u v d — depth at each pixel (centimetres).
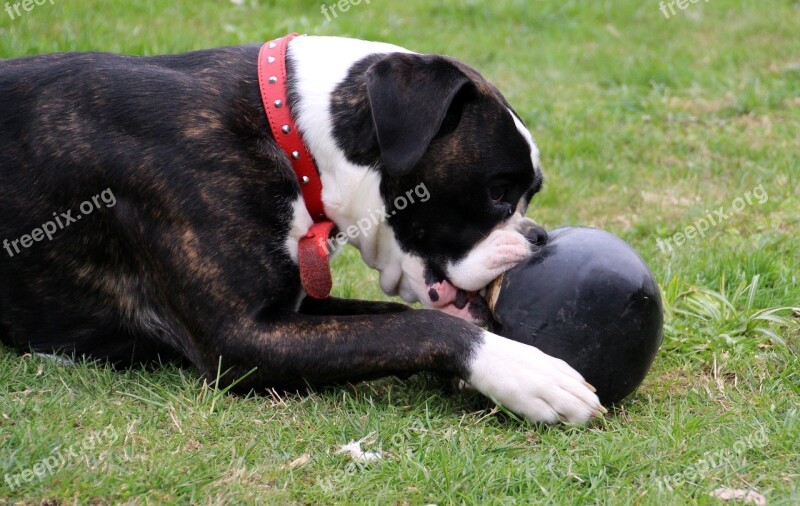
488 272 605
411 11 1597
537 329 578
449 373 582
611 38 1541
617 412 596
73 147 612
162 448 522
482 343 573
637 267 579
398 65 579
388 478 505
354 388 611
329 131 609
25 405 557
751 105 1262
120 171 602
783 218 944
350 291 794
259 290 591
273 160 602
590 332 570
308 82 617
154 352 645
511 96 1288
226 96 611
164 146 597
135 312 633
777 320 718
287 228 603
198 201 588
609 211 1003
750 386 632
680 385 645
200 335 594
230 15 1409
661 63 1384
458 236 617
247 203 591
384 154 570
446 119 609
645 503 485
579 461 523
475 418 580
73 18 1234
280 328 584
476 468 513
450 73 582
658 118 1241
